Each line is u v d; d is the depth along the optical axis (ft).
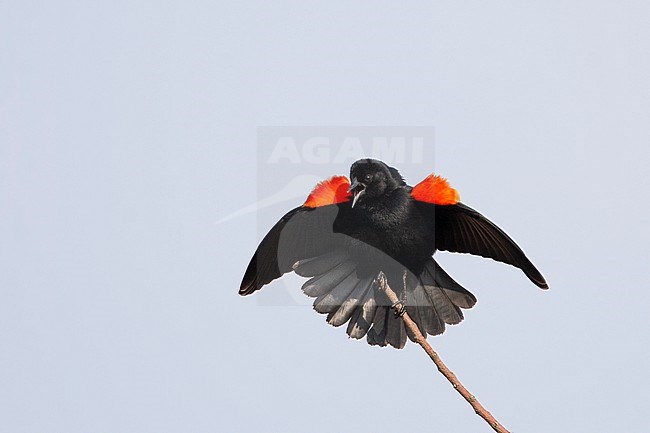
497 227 32.17
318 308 33.96
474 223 32.83
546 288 31.94
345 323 34.12
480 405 26.55
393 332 34.24
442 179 32.86
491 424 25.93
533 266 31.83
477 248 33.60
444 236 33.83
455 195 32.53
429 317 34.71
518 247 31.96
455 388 26.96
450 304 34.71
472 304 34.58
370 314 34.17
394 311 33.91
